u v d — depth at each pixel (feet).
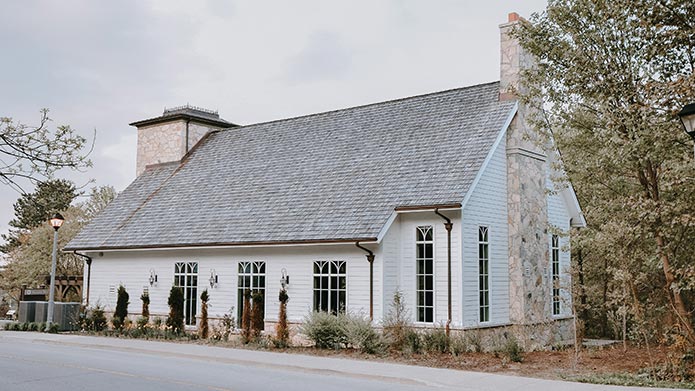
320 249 63.26
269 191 74.23
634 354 54.65
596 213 52.95
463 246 57.00
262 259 67.97
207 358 51.75
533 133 64.90
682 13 43.39
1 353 54.95
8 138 26.84
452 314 56.75
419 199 58.80
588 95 48.14
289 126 85.97
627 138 45.55
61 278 113.50
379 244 59.06
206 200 79.66
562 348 60.59
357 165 69.82
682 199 46.34
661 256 47.14
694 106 31.35
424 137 68.23
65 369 45.03
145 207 85.66
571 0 47.70
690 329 43.93
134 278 79.97
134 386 37.83
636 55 45.98
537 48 50.06
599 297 71.92
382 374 42.16
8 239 181.88
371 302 58.80
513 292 62.39
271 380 40.55
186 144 94.02
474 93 70.23
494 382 39.60
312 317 58.23
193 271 74.28
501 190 63.31
